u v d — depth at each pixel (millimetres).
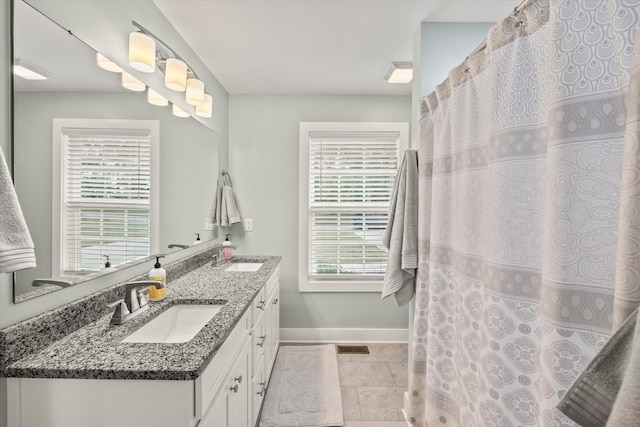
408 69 2539
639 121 630
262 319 2100
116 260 1482
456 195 1510
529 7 1033
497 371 1111
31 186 1067
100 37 1393
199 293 1694
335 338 3258
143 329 1318
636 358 448
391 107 3240
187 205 2250
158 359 979
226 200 3027
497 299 1117
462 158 1447
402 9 1873
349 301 3268
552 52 876
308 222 3229
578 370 827
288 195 3246
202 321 1581
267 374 2314
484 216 1314
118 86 1507
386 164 3242
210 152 2711
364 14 1926
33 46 1078
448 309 1604
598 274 808
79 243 1266
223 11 1894
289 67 2646
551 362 860
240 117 3230
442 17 1952
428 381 1665
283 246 3258
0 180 808
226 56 2455
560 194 850
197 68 2455
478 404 1213
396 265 1956
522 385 1060
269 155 3240
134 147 1624
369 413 2148
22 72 1039
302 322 3268
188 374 915
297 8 1865
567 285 839
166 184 1937
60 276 1169
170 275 1934
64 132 1196
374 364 2811
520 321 1064
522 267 1064
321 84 3000
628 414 432
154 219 1810
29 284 1042
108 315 1357
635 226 635
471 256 1366
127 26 1576
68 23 1223
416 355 1822
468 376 1370
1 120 980
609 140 797
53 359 975
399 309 3275
